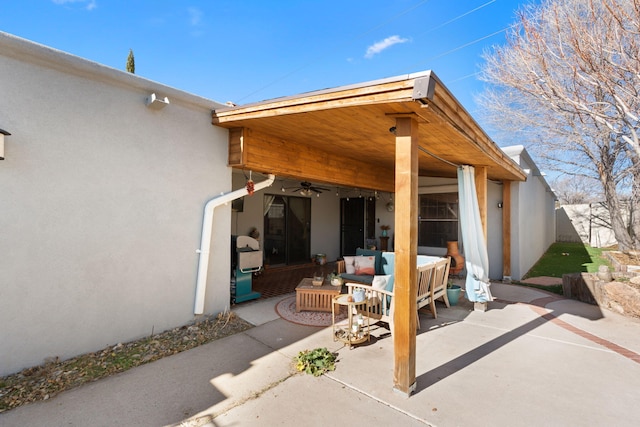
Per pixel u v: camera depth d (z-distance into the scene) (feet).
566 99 25.13
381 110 9.65
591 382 10.35
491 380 10.44
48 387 9.57
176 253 14.06
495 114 38.52
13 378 9.84
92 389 9.58
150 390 9.61
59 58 10.47
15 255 9.96
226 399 9.23
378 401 9.21
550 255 41.60
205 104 14.64
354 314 14.20
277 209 29.84
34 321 10.37
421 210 30.25
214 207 14.98
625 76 21.29
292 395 9.46
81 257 11.34
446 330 15.05
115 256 12.18
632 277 21.84
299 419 8.38
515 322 16.16
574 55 23.02
